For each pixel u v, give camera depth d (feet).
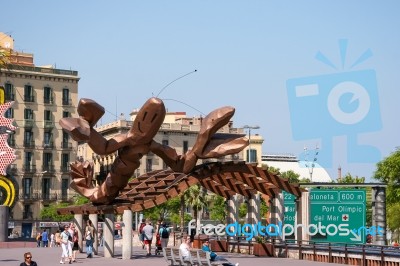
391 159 302.04
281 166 570.05
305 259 134.51
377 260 115.55
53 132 420.77
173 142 464.24
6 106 225.56
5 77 408.87
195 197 327.26
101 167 437.58
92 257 141.28
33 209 410.52
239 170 135.03
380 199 154.51
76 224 163.43
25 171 409.28
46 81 421.18
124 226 134.62
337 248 127.95
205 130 129.29
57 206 407.44
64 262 126.41
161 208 382.22
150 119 126.52
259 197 152.66
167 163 131.54
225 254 151.02
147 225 146.92
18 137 409.69
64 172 421.59
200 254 100.01
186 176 132.87
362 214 148.05
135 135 127.75
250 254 150.00
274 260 130.62
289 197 161.99
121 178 132.46
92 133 123.75
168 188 132.98
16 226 402.93
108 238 141.79
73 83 428.56
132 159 130.00
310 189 149.89
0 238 217.56
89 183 139.44
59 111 423.23
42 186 414.62
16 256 148.05
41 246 219.82
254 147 489.67
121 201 138.31
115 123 467.11
